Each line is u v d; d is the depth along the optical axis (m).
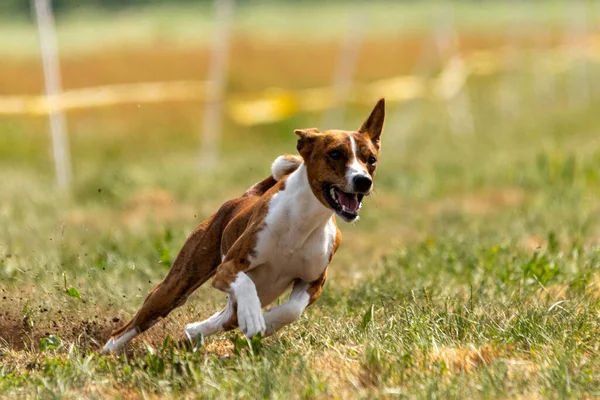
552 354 7.16
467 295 9.58
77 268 10.25
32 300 9.00
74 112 27.34
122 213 15.33
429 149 25.05
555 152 21.17
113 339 7.99
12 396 6.62
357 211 7.31
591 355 7.29
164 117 27.55
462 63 34.44
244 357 7.09
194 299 9.30
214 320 7.86
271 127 27.86
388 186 18.48
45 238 12.23
